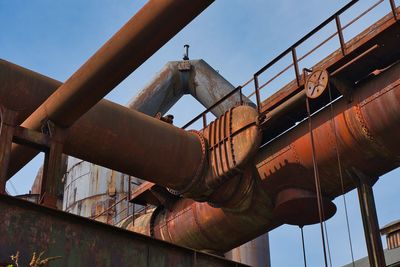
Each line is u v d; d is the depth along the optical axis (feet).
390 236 79.92
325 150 50.85
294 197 53.52
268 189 56.39
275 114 53.57
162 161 55.01
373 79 48.83
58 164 41.39
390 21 45.55
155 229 69.62
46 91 47.60
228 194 57.98
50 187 40.27
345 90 49.29
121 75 36.81
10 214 33.35
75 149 49.96
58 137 42.19
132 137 52.44
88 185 111.04
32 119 43.57
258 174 56.85
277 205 54.75
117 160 52.60
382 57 48.55
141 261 39.17
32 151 47.91
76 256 35.47
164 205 68.59
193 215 64.23
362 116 47.88
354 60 47.29
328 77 48.62
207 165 58.23
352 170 50.19
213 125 59.93
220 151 57.72
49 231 34.73
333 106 51.24
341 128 49.37
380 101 46.85
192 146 57.77
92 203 108.37
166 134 55.72
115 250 37.86
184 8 30.89
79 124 49.11
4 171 38.01
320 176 52.29
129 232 38.88
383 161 49.06
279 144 55.42
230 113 58.95
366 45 47.29
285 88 53.93
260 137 55.52
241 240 63.21
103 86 38.11
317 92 49.24
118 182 109.19
